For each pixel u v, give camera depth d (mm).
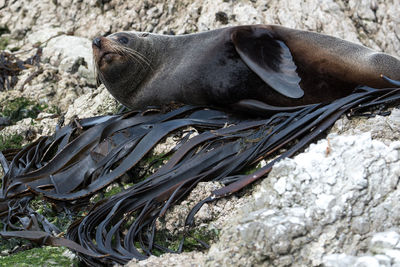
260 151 10305
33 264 8766
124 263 8930
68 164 11352
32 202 11133
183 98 11930
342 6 17484
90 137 11531
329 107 10547
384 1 17781
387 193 8141
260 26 11750
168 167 10414
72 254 9125
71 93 16031
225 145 10469
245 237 7762
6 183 11531
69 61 16594
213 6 17344
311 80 11336
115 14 18016
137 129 11391
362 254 7699
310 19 17016
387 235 7570
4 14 18688
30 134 13898
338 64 11258
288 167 8398
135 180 10961
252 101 11453
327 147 8680
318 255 7570
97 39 12023
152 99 12211
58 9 18547
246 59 11125
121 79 12258
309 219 7785
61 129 12391
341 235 7773
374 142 8648
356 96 10688
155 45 12227
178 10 17859
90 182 11125
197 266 8164
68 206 10828
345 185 8102
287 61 11172
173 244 9586
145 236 9664
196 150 10625
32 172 11297
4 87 16375
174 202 9781
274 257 7586
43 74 16328
